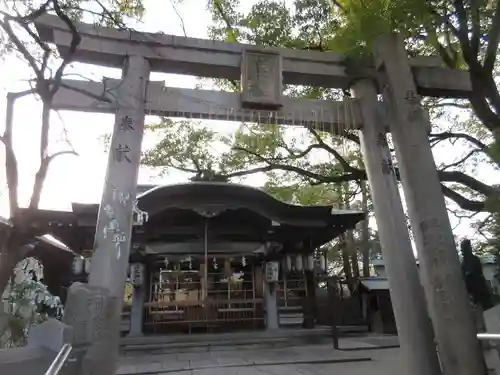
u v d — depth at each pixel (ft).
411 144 22.66
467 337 18.92
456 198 31.60
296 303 51.31
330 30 33.55
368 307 58.39
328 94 39.40
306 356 36.04
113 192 19.93
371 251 81.87
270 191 53.57
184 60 23.67
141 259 47.21
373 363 31.86
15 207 13.73
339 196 74.13
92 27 22.38
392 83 24.00
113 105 21.65
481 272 23.67
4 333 24.27
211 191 44.27
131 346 40.55
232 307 51.83
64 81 21.57
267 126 43.47
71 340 16.10
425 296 20.90
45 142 14.24
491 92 22.67
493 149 21.27
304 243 51.93
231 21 34.55
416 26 22.53
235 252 51.34
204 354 39.17
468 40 22.18
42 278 52.11
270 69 24.62
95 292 17.40
